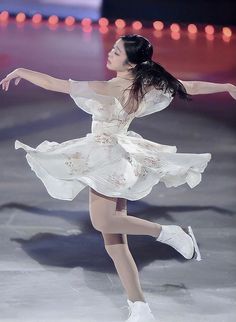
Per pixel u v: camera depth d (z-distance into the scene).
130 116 9.02
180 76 20.31
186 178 9.35
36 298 9.25
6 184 13.15
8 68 20.39
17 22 27.47
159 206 12.40
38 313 8.87
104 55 22.34
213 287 9.70
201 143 15.53
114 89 8.84
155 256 10.60
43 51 22.58
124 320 8.77
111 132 8.90
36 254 10.52
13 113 17.06
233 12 28.05
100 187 8.61
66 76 19.81
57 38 24.67
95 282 9.75
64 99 18.25
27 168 13.95
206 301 9.30
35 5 29.73
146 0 28.27
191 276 9.99
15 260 10.30
